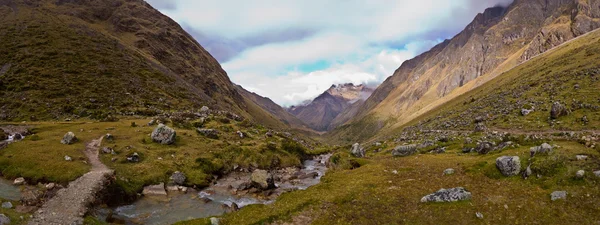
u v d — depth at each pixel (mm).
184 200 45625
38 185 40906
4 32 141750
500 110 117875
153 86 142875
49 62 126438
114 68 142250
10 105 94250
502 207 28625
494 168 38219
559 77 133125
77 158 50469
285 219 30500
